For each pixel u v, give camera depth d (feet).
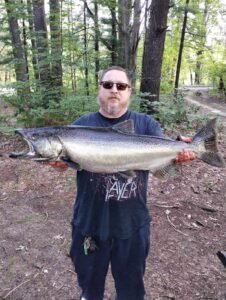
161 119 24.20
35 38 28.50
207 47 54.29
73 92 24.59
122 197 6.86
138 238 7.28
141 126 7.14
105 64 25.67
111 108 6.84
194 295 9.34
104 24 31.35
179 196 15.34
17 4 29.37
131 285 7.67
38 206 14.56
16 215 13.71
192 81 98.63
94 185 6.88
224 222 13.32
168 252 11.25
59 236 12.21
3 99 24.47
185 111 26.21
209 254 11.22
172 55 52.47
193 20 47.03
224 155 19.94
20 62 28.45
